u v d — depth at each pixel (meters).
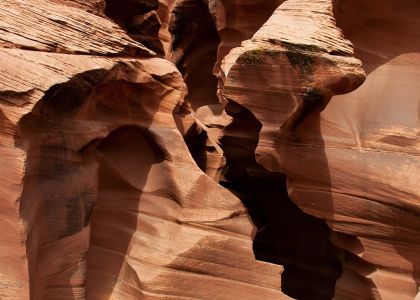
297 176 5.22
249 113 5.37
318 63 4.56
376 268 5.25
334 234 5.57
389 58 5.75
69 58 4.43
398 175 5.05
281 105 4.81
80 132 4.55
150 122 5.31
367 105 5.54
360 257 5.26
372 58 5.76
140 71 5.12
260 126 5.46
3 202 3.92
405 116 5.40
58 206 4.44
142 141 5.36
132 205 5.25
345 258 5.79
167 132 5.29
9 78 3.99
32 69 4.13
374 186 5.09
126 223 5.23
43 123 4.24
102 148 5.14
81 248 4.59
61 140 4.41
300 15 5.06
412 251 5.12
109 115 5.01
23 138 4.02
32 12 4.79
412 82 5.63
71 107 4.45
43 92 4.00
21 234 3.91
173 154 5.22
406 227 5.06
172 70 5.51
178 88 5.51
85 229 4.63
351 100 5.57
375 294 5.21
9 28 4.47
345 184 5.16
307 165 5.16
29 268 4.01
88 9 5.58
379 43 5.78
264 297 5.07
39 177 4.33
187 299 4.89
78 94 4.39
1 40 4.32
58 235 4.46
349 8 5.47
